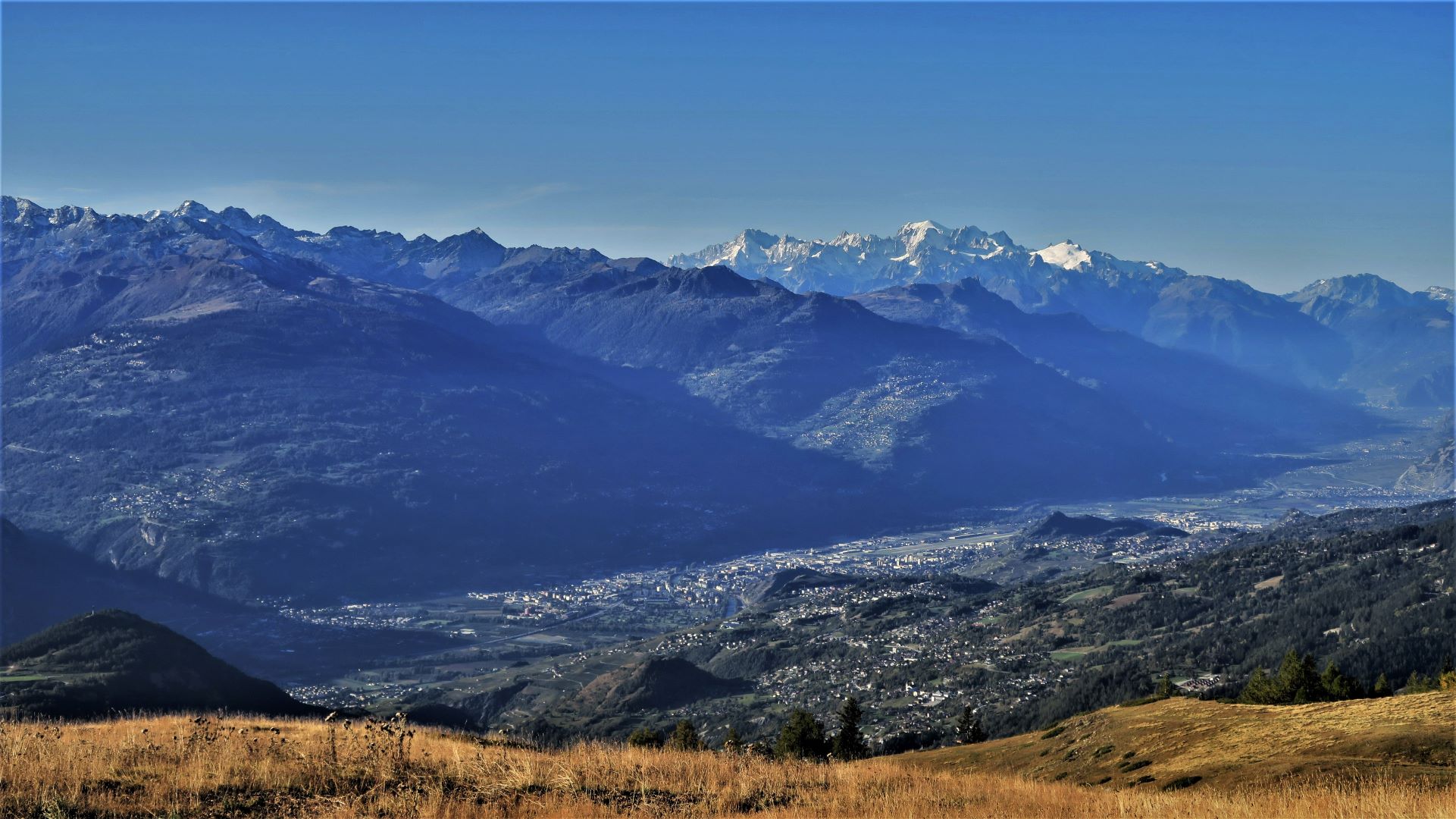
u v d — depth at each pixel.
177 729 41.34
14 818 26.77
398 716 37.44
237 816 28.78
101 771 30.77
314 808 29.58
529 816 30.56
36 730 36.09
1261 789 42.22
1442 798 33.75
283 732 40.44
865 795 36.88
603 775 35.81
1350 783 40.22
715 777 37.31
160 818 27.89
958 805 36.41
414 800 30.39
